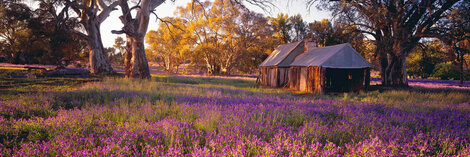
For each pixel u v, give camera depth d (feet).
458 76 147.13
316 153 11.23
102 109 22.08
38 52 185.06
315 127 16.07
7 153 10.80
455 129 17.29
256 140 12.59
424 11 63.87
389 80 75.77
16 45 163.32
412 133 16.02
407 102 35.40
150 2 67.21
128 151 11.20
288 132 14.98
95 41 92.02
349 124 17.63
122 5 71.51
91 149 11.51
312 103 31.30
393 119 20.99
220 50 183.42
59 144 11.78
